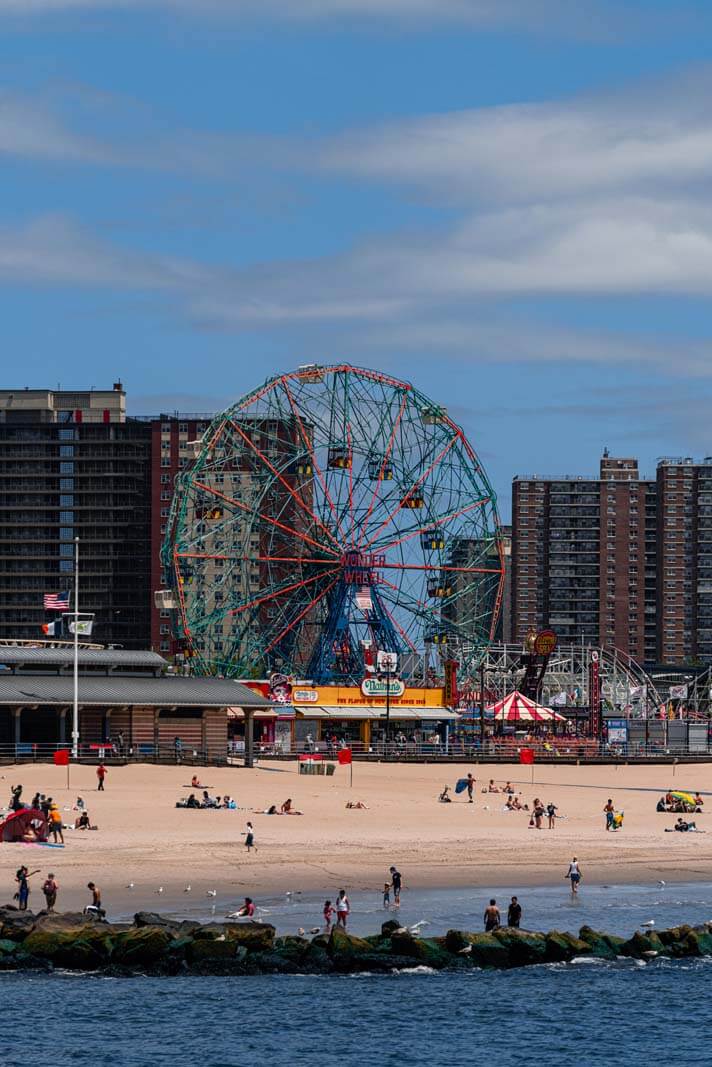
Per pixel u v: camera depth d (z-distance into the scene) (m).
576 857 146.75
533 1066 94.50
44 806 147.88
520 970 112.12
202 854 138.12
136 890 122.31
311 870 134.38
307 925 114.50
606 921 121.06
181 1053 94.75
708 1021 102.69
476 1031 99.75
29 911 112.31
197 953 107.88
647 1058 96.19
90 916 111.62
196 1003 103.06
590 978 110.88
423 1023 100.62
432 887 130.00
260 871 132.38
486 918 115.00
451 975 110.19
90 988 105.19
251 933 110.19
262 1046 95.94
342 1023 100.56
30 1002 102.31
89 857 134.25
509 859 144.50
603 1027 101.31
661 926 120.88
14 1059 92.69
